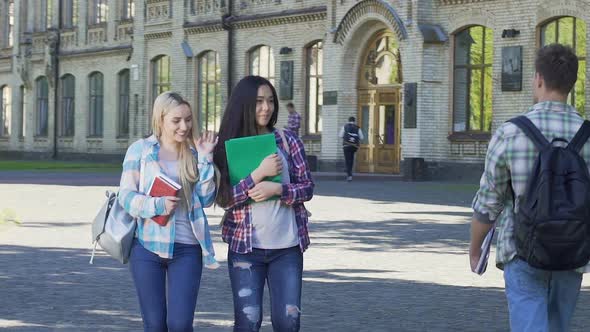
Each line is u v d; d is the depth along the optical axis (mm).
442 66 35625
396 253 16000
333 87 40031
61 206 24422
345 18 39000
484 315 10828
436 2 35719
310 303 11508
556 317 6070
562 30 32062
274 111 7352
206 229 7188
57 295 11961
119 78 54688
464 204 25078
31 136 62062
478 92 34719
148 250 7164
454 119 35469
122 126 54594
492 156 5980
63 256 15516
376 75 39094
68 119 59188
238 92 7297
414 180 35625
